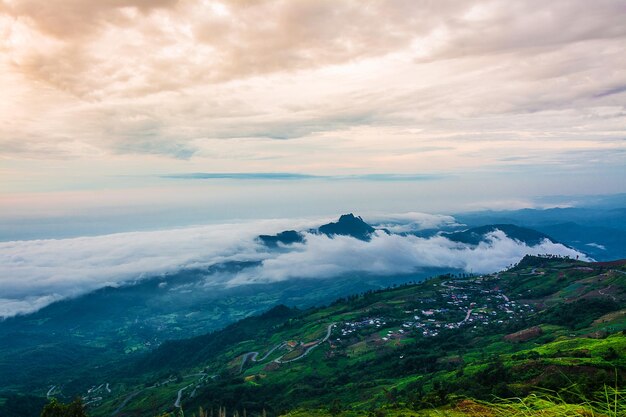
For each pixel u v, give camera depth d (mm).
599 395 9031
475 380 122438
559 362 115000
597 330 195125
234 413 186625
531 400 9969
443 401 103688
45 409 88875
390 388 169125
